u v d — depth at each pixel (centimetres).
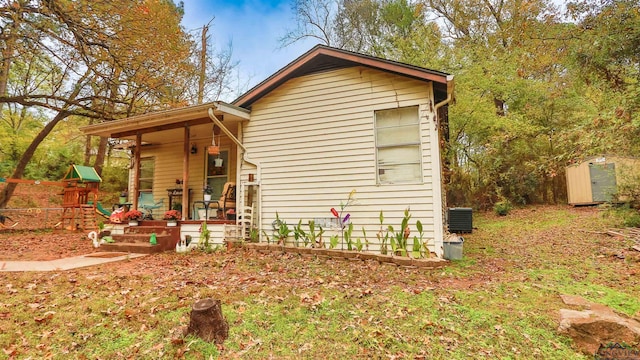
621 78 614
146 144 1084
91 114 1184
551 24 794
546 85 1186
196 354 265
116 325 310
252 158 757
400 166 647
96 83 1084
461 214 922
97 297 380
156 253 669
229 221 730
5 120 1633
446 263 559
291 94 738
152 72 1122
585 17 621
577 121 1079
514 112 1259
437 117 641
